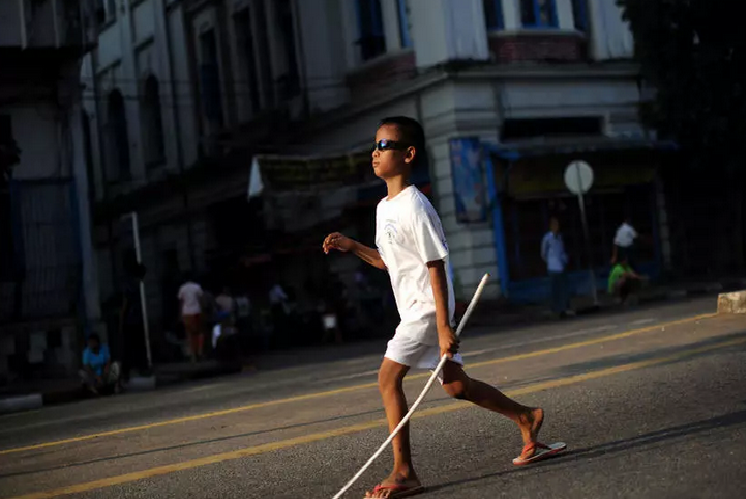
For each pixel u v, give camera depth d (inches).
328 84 1072.8
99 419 434.0
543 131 1000.2
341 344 906.7
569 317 799.7
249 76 1238.3
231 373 734.5
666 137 1050.7
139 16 1403.8
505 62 971.3
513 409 203.0
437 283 182.9
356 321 960.3
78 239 768.3
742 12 944.3
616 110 1037.8
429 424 270.7
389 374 188.7
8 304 736.3
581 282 995.9
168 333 1032.2
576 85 1011.9
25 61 754.8
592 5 1033.5
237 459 253.6
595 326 593.3
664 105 994.7
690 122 983.0
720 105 966.4
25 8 741.3
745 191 1072.2
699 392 271.7
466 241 933.2
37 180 753.6
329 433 280.1
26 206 748.6
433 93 952.9
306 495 200.4
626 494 166.9
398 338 188.4
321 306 959.6
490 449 225.9
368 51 1031.0
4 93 751.1
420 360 188.7
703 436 210.8
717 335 413.1
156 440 315.6
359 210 1050.7
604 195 1024.9
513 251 960.3
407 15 981.8
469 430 254.2
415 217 183.2
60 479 257.4
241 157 1224.8
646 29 981.2
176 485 227.0
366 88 1025.5
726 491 161.6
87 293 767.1
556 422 251.0
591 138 1014.4
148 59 1390.3
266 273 1203.9
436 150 954.7
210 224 1311.5
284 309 985.5
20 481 262.1
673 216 1067.3
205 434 314.5
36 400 605.0
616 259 896.3
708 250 1091.9
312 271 1120.8
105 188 1478.8
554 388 314.0
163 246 1408.7
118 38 1448.1
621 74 1035.9
